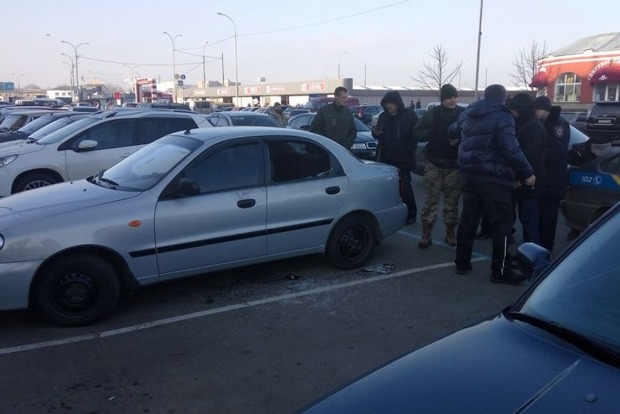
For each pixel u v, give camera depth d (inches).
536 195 244.8
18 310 199.0
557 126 257.4
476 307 209.8
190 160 210.5
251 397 149.7
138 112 391.9
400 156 323.9
